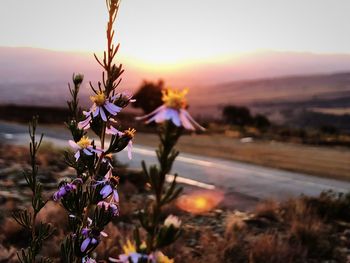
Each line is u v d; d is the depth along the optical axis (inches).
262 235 357.7
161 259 69.1
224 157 1027.3
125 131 113.7
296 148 1318.9
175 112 67.3
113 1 112.2
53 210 339.9
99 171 113.9
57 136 1457.9
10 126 2004.2
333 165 945.5
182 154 1053.8
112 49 113.7
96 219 115.6
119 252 261.9
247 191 621.0
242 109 3048.7
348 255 354.6
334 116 7165.4
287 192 630.5
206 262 297.0
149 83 2429.9
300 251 336.5
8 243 292.4
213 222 422.0
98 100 111.9
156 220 71.6
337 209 470.3
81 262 115.9
